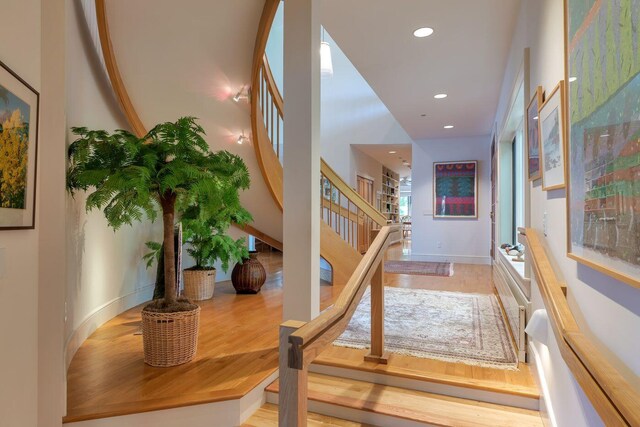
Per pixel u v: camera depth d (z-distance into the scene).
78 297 2.78
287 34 2.57
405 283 5.19
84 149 2.16
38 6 1.78
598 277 1.13
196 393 2.05
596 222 1.08
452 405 2.09
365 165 9.80
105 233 3.37
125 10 2.68
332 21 3.16
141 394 2.04
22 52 1.63
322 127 8.67
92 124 2.98
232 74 3.31
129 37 2.84
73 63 2.56
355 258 5.13
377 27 3.25
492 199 6.62
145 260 4.22
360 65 4.03
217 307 3.98
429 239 7.93
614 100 0.93
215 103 3.43
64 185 1.87
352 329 3.15
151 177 2.28
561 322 1.22
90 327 3.03
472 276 5.77
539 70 2.14
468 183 7.70
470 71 4.18
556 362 1.67
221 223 4.32
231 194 2.52
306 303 2.54
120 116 3.56
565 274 1.55
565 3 1.38
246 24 3.01
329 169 5.23
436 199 7.89
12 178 1.51
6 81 1.46
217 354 2.62
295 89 2.56
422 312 3.65
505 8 2.95
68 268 2.51
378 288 2.46
